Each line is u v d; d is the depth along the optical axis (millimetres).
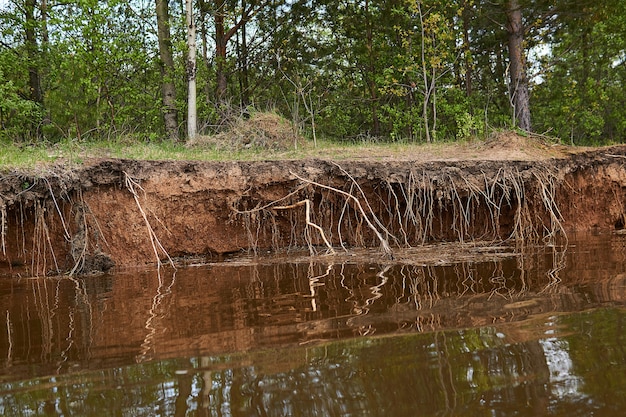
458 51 15742
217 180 7367
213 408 2385
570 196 8695
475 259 6270
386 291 4664
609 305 3678
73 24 12078
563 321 3371
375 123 17766
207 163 7449
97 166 6801
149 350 3258
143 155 7930
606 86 20734
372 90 17531
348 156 8781
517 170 8250
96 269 6480
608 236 7695
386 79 14805
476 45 17297
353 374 2688
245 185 7434
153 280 5797
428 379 2582
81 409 2439
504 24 15648
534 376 2537
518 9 14102
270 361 2941
